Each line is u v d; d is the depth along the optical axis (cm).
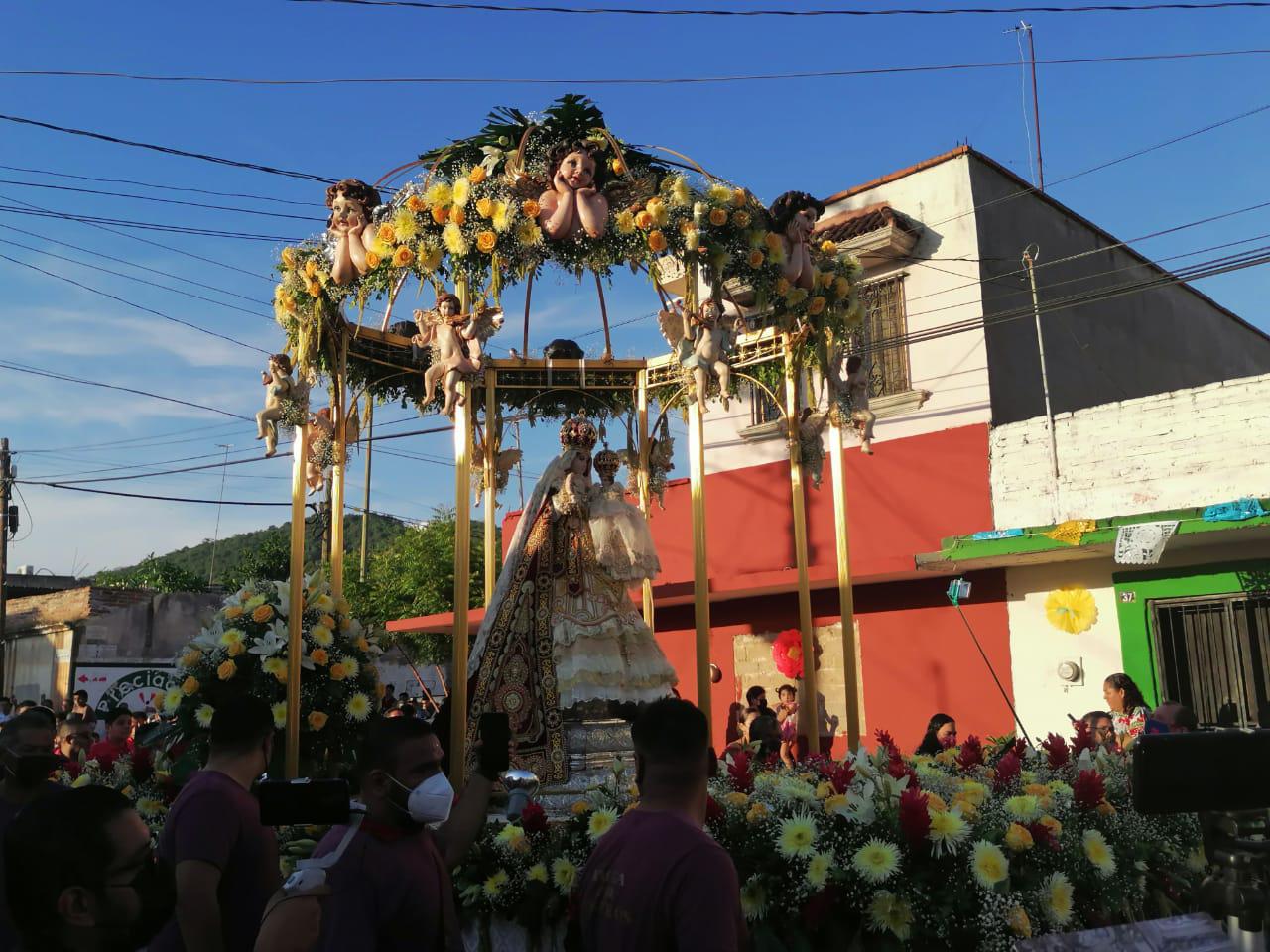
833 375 746
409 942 300
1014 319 1231
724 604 1366
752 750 556
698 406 668
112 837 203
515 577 652
